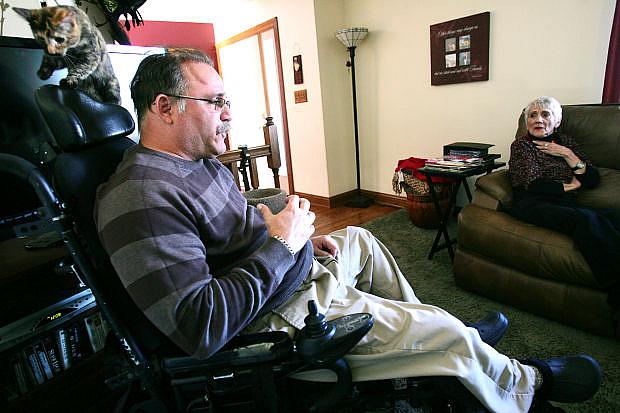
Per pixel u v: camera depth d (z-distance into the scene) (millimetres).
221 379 766
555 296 1633
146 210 725
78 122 808
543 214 1691
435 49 3000
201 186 881
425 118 3252
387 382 882
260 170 5215
